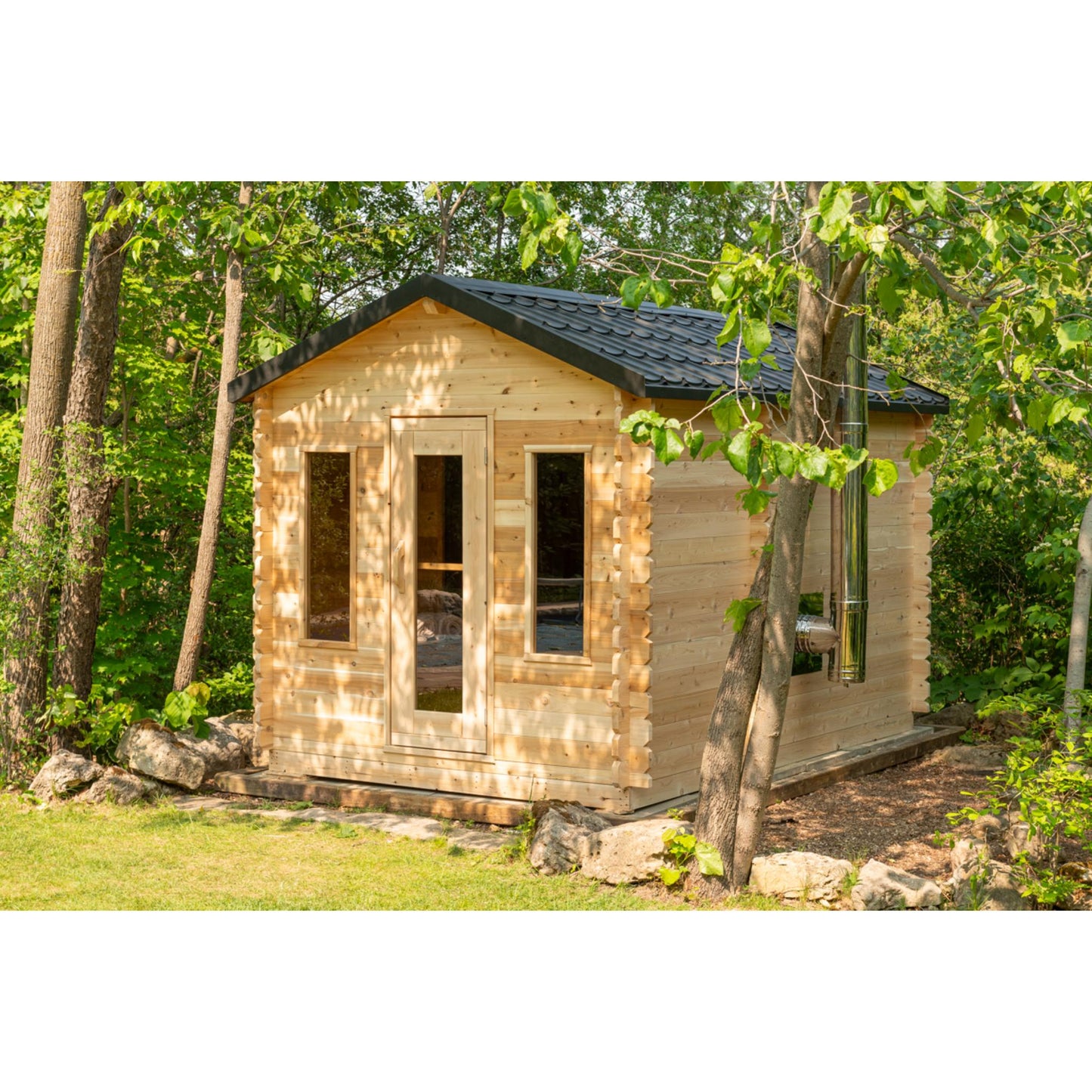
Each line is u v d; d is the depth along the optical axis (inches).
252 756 449.7
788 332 510.0
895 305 284.5
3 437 520.4
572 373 373.4
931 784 439.5
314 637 427.2
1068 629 512.4
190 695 441.4
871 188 245.1
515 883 325.7
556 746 380.8
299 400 424.8
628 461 361.4
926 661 510.6
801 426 306.5
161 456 551.2
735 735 315.9
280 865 345.4
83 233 449.7
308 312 845.2
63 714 442.6
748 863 315.0
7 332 546.9
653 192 893.8
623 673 364.5
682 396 357.4
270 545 433.7
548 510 381.1
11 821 397.4
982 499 564.1
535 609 384.5
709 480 389.4
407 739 406.9
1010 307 264.4
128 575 542.0
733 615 310.5
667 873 312.2
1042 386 287.0
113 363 514.0
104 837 376.8
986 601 580.7
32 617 444.8
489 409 387.9
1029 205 272.5
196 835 377.7
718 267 259.0
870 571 482.0
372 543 412.2
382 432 408.5
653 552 366.0
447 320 394.6
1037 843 329.4
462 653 396.5
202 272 623.5
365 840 369.7
